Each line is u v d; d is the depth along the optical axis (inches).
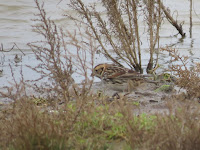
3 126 450.0
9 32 1097.4
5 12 1236.5
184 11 1299.2
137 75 630.5
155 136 383.2
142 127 421.1
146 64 867.4
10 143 416.2
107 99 606.2
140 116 460.1
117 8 786.8
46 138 394.3
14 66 861.8
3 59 912.9
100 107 487.5
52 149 389.4
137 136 399.5
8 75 801.6
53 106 523.2
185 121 412.8
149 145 378.9
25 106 468.8
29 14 1226.6
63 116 453.7
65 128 427.2
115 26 791.1
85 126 455.5
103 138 428.8
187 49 965.8
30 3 1307.8
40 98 605.3
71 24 1138.0
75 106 487.8
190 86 615.5
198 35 1104.8
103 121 454.9
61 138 400.2
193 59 884.0
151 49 812.0
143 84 652.1
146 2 803.4
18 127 415.5
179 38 1073.5
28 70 828.6
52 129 403.2
